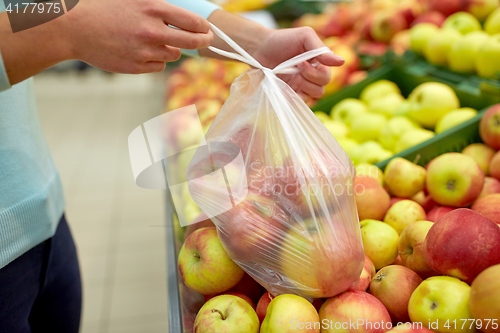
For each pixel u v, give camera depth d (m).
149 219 2.38
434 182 0.81
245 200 0.58
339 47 1.64
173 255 0.80
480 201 0.76
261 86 0.65
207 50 0.88
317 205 0.56
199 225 0.72
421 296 0.54
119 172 2.92
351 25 1.95
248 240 0.57
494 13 1.33
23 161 0.77
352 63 1.58
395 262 0.71
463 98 1.17
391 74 1.46
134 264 2.02
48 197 0.85
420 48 1.44
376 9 1.88
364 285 0.61
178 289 0.71
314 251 0.54
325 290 0.55
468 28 1.37
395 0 1.91
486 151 0.92
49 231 0.86
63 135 3.65
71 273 1.02
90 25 0.50
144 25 0.51
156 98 4.33
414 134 1.06
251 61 0.65
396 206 0.79
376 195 0.79
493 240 0.53
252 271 0.60
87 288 1.88
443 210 0.80
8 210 0.73
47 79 5.54
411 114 1.15
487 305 0.46
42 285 0.90
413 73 1.38
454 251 0.54
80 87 5.18
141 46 0.52
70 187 2.76
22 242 0.78
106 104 4.44
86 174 2.92
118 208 2.50
